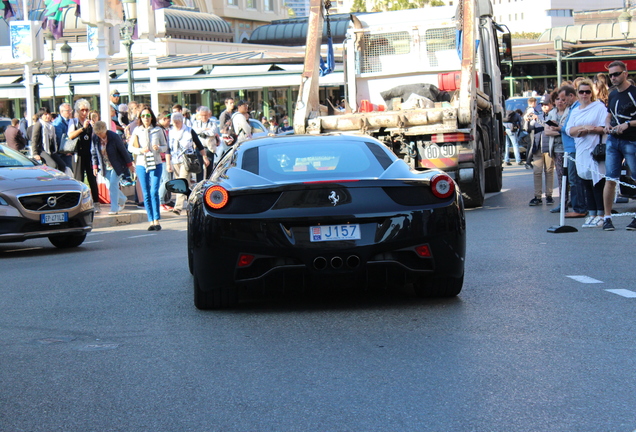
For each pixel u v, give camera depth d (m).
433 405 4.05
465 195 14.20
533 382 4.38
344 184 5.99
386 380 4.49
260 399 4.24
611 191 10.63
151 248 11.20
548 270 7.86
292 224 5.92
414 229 6.00
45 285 8.20
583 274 7.57
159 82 32.56
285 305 6.64
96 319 6.38
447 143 13.73
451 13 15.63
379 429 3.74
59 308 6.89
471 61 14.00
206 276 6.11
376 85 16.16
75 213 11.50
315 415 3.96
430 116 13.74
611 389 4.23
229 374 4.71
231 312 6.44
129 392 4.44
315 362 4.90
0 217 10.96
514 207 14.42
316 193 5.96
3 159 12.48
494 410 3.95
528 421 3.79
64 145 17.06
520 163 27.28
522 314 6.02
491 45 17.27
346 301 6.71
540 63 44.81
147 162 13.86
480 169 14.46
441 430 3.71
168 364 4.97
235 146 7.16
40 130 16.88
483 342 5.23
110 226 15.38
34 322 6.36
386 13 16.05
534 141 14.31
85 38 44.44
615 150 10.57
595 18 69.19
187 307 6.70
